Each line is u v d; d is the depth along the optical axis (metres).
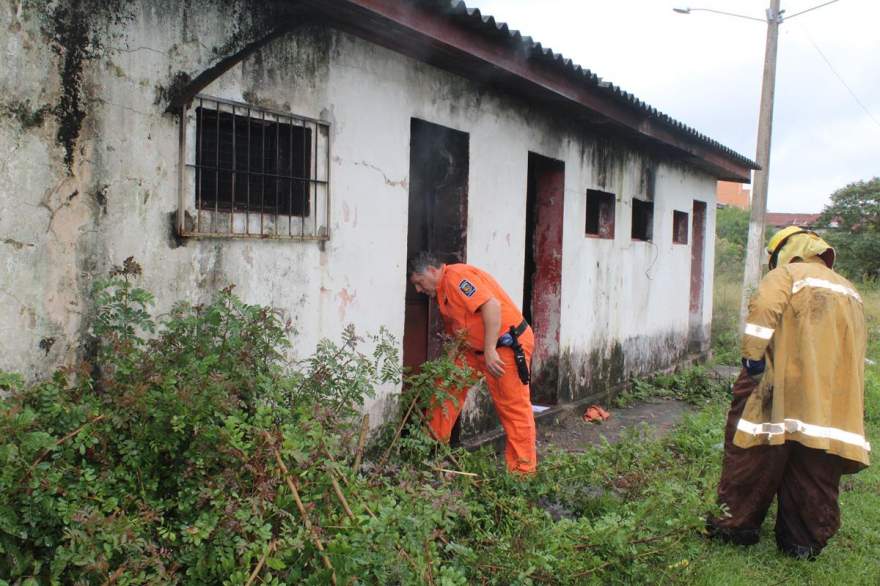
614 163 8.55
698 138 9.33
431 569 2.84
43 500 2.44
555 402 7.50
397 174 5.12
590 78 6.29
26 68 2.99
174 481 2.92
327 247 4.53
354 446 3.86
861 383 4.22
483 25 4.79
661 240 10.21
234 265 3.93
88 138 3.22
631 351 9.38
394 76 5.02
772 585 3.91
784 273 4.28
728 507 4.36
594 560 3.39
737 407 4.45
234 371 3.21
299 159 4.34
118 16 3.31
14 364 3.02
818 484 4.16
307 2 4.04
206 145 3.84
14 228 2.99
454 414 4.69
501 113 6.27
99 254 3.30
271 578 2.57
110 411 2.81
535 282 7.55
